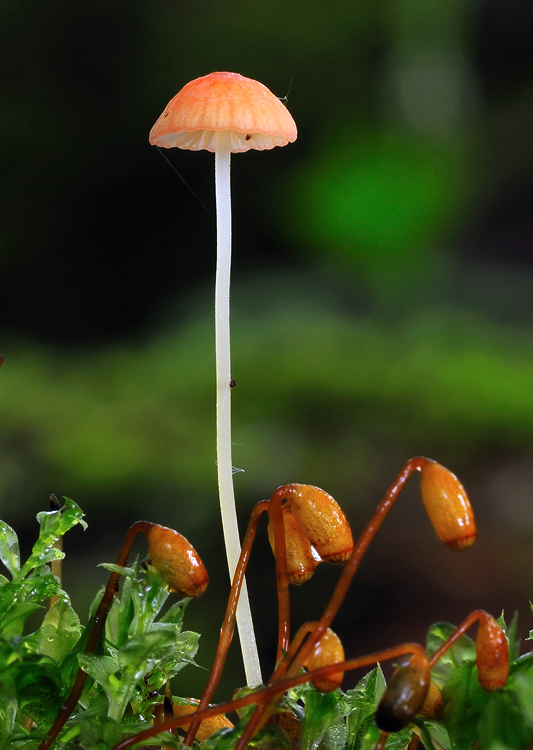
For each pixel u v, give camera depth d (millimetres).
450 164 915
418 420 589
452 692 131
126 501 497
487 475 562
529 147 1044
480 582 464
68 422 554
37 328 946
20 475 509
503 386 613
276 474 527
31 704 134
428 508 129
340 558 132
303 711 137
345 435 580
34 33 942
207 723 139
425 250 889
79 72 953
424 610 454
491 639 127
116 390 617
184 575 132
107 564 132
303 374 616
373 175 899
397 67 936
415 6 929
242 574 136
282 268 906
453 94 935
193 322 772
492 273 896
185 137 154
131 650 131
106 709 133
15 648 131
